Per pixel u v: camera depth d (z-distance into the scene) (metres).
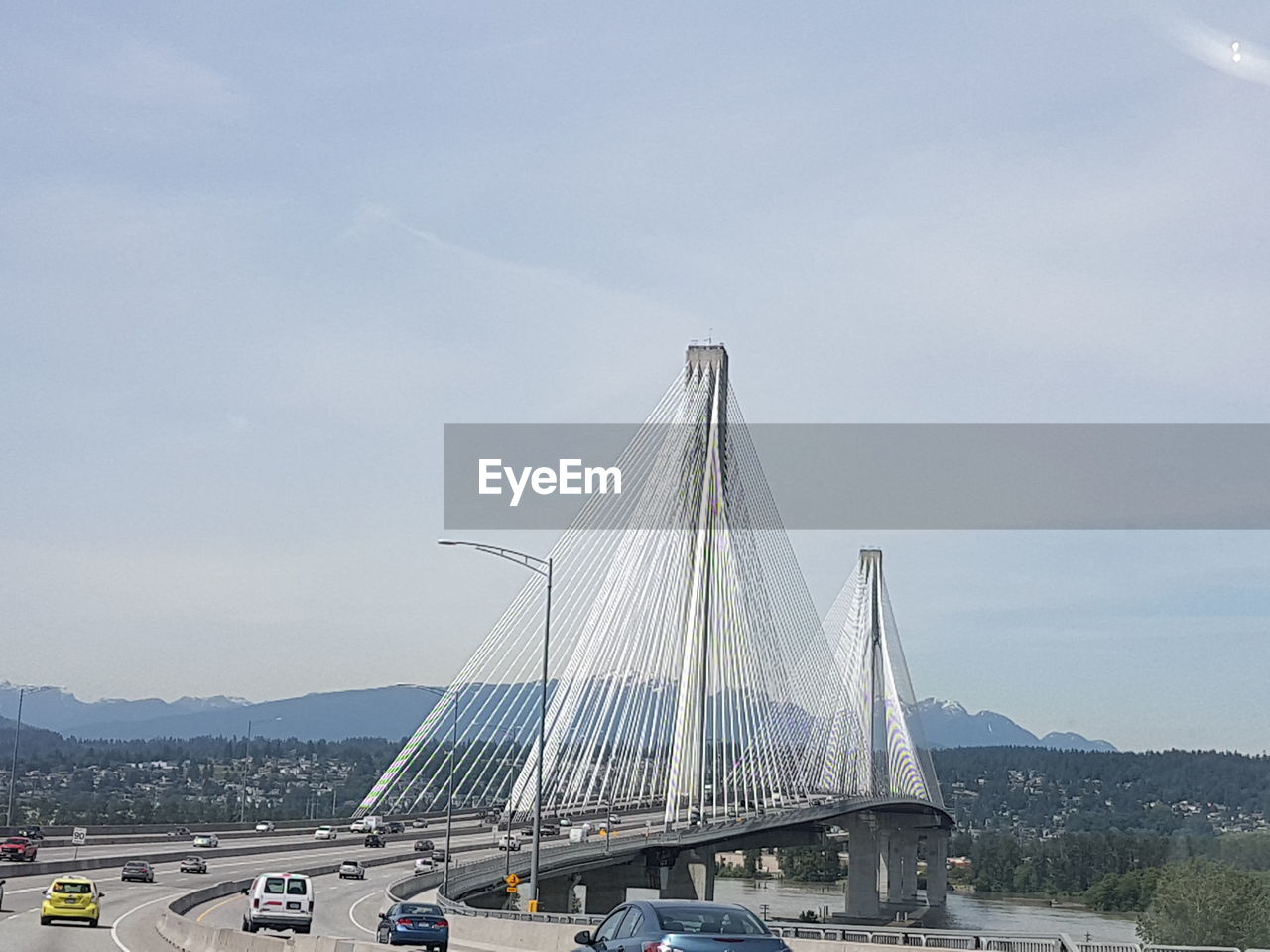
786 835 136.75
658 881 105.94
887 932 37.88
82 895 56.44
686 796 110.88
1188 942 99.88
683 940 18.78
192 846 125.25
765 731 126.50
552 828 107.25
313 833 155.50
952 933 36.97
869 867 172.75
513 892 59.88
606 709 110.69
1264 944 98.06
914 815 185.00
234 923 61.66
